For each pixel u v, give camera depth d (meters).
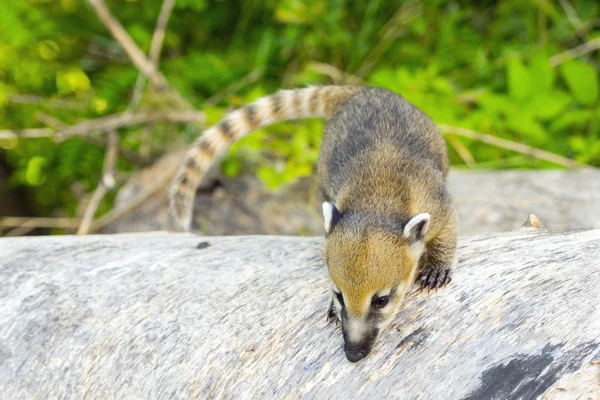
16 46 2.39
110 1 2.70
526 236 1.69
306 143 2.07
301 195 2.20
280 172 2.04
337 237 1.63
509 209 2.05
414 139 1.76
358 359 1.59
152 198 2.27
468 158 2.12
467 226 2.04
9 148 2.55
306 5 2.37
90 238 1.79
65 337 1.68
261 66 2.45
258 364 1.62
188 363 1.63
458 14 2.45
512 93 2.04
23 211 2.88
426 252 1.68
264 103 1.92
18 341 1.68
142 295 1.69
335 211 1.65
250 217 2.15
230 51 2.65
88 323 1.68
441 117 2.07
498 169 2.23
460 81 2.37
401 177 1.69
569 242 1.66
